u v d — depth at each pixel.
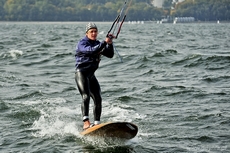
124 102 31.73
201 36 127.69
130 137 22.75
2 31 185.25
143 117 27.52
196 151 21.62
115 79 41.53
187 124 25.91
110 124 21.84
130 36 127.38
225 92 33.91
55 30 199.38
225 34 143.75
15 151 21.91
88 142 22.94
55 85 38.91
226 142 22.83
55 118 27.48
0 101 31.45
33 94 34.47
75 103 31.77
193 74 42.88
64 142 23.02
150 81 39.62
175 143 22.81
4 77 42.69
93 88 24.06
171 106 30.17
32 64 53.88
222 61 49.38
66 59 57.16
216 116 27.19
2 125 26.19
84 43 23.47
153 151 21.72
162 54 57.31
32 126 25.94
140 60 52.53
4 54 62.41
